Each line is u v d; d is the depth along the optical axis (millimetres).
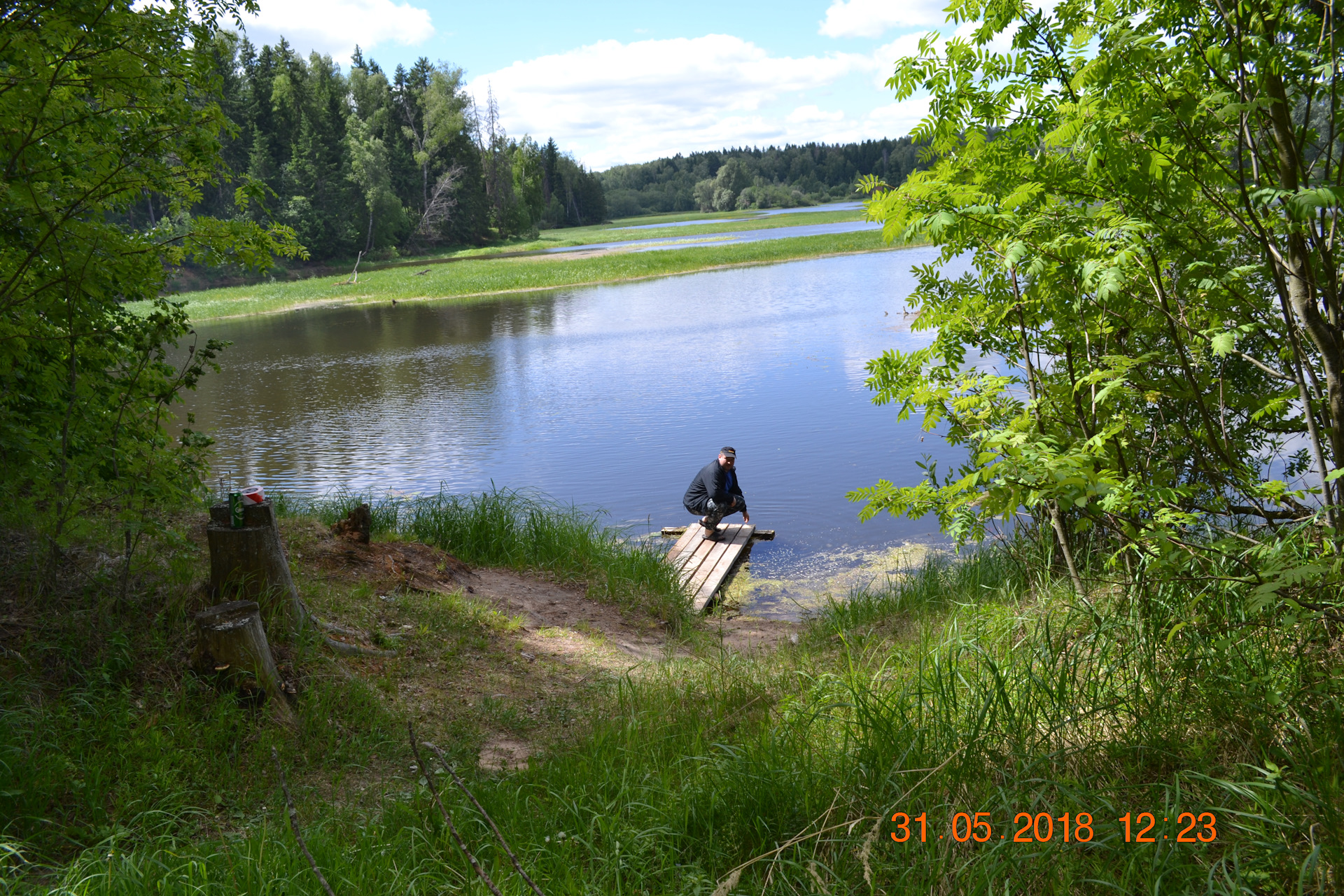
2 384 5094
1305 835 2445
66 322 5164
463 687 5852
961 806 2973
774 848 3088
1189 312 4305
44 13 4578
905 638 6012
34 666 4629
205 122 5676
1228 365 4973
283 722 4754
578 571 8898
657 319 32188
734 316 31625
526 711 5660
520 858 3213
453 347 27766
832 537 10367
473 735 5145
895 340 23969
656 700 5508
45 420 5172
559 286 50594
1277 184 3332
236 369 24688
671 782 3803
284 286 58312
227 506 5531
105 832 3604
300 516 8422
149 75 5066
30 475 4852
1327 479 3184
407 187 95812
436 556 8203
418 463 13883
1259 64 3049
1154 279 3789
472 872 3078
